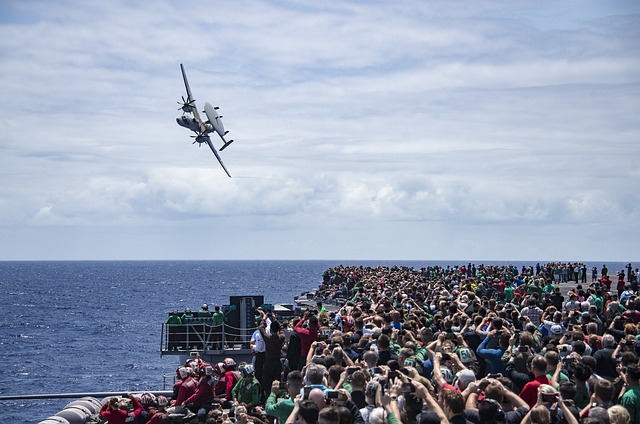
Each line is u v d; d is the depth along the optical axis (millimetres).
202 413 17938
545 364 12781
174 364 70625
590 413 10406
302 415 9703
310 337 20203
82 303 153125
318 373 12055
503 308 22312
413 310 21734
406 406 10797
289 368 20781
